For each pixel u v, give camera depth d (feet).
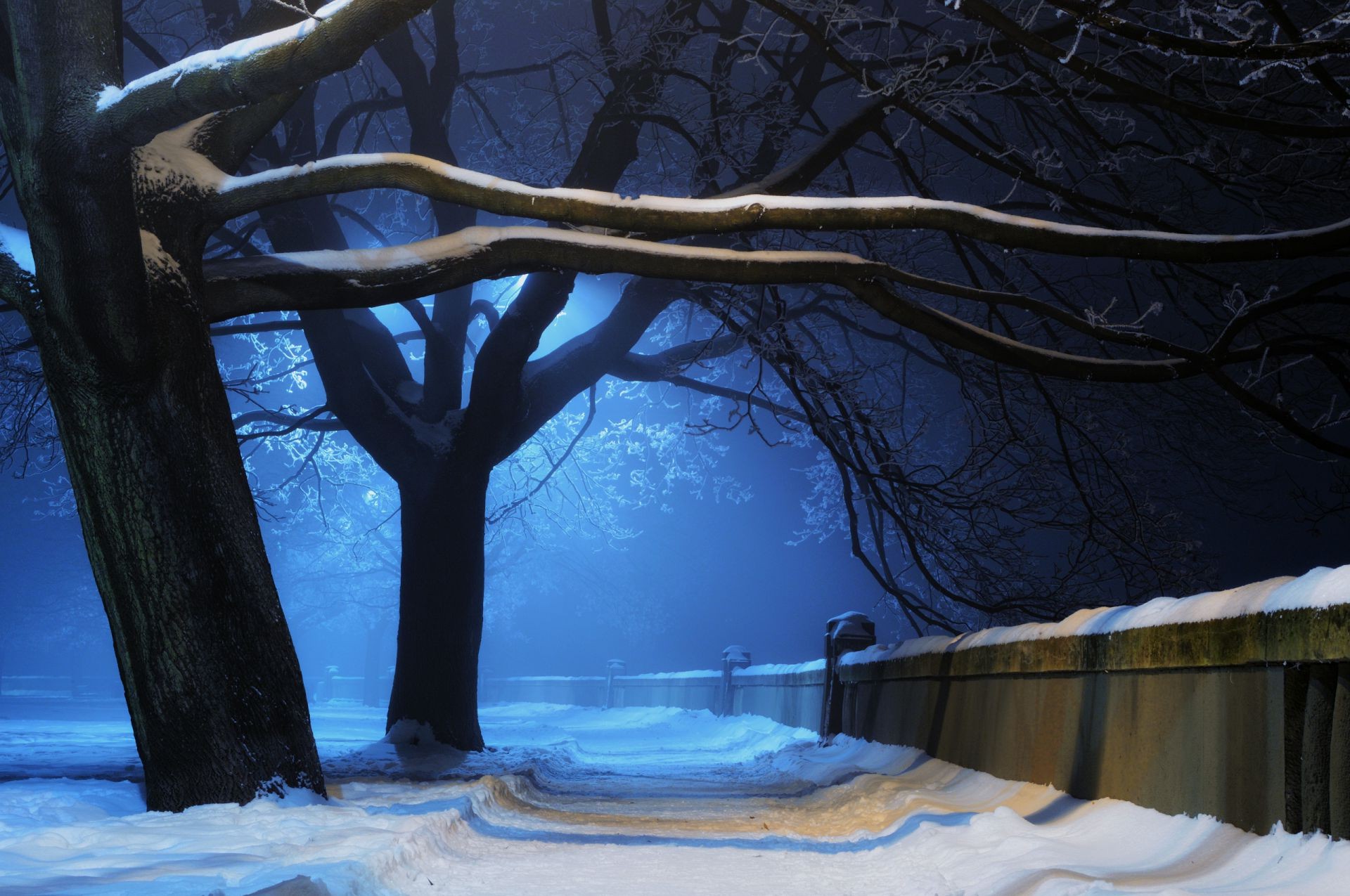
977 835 24.09
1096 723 25.22
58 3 24.58
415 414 58.65
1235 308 38.52
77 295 26.55
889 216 30.35
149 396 28.86
